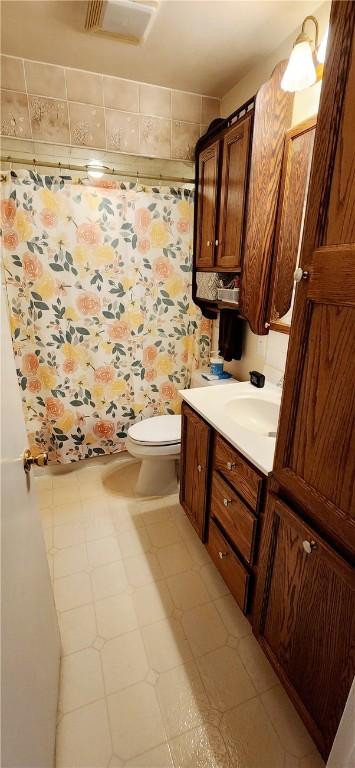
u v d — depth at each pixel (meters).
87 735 1.00
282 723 1.04
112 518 1.90
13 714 0.60
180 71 1.73
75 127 1.80
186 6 1.28
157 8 1.24
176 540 1.74
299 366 0.81
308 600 0.89
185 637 1.28
